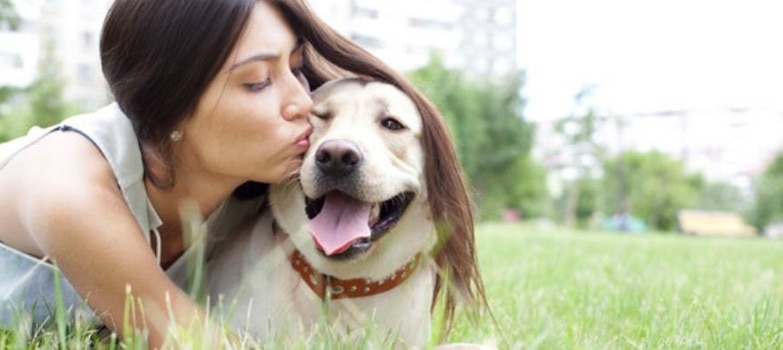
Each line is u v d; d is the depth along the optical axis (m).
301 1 1.14
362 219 1.10
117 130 1.06
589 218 19.28
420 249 1.19
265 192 1.22
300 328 1.06
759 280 2.23
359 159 1.09
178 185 1.10
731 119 31.42
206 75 1.02
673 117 32.66
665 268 2.51
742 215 18.11
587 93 18.70
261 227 1.21
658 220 19.27
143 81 1.04
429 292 1.22
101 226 0.97
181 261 1.20
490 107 15.95
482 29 29.69
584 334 1.20
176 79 1.02
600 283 1.96
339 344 1.00
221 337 0.95
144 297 0.97
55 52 10.98
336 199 1.12
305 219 1.14
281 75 1.08
